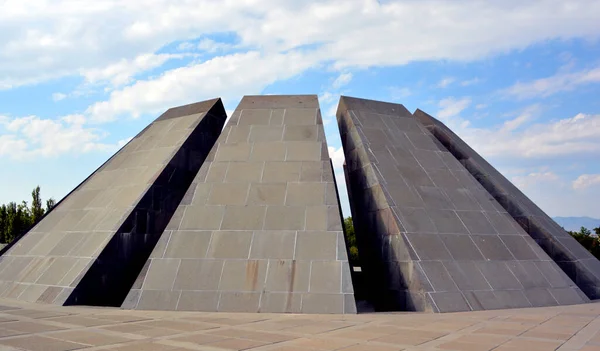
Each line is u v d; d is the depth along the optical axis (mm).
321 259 12570
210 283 12297
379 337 8281
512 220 15375
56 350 7082
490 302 12344
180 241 13305
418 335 8469
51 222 16172
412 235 13445
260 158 15602
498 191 17578
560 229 17438
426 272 12523
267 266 12539
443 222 14227
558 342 7754
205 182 14914
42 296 12820
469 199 15500
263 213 13820
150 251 14664
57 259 14016
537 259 14242
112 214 14758
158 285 12336
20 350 7074
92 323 9641
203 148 17828
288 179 14758
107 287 13258
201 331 8844
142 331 8773
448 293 12188
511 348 7305
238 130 16797
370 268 15062
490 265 13414
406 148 16844
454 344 7645
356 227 16672
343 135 18234
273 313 11469
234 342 7801
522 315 11062
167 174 15836
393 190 14742
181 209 14133
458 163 17047
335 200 13992
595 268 15906
